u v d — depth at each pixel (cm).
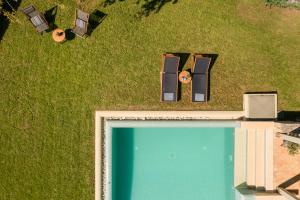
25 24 1684
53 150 1681
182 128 1700
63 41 1673
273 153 1587
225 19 1672
